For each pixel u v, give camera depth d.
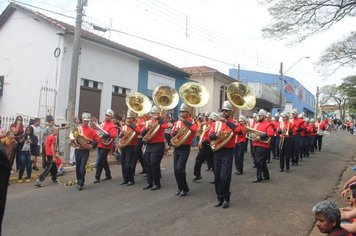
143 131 9.60
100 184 10.49
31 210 7.83
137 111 10.92
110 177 11.23
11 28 18.81
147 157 9.79
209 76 30.22
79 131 9.77
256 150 10.97
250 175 12.16
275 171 13.02
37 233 6.43
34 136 11.60
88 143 9.78
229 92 8.95
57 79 16.84
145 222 7.04
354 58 14.04
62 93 16.88
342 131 55.31
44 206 8.15
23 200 8.68
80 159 9.81
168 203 8.40
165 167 13.64
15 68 18.45
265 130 10.91
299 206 8.41
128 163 10.32
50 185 10.44
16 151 10.94
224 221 7.21
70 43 17.19
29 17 18.06
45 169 10.43
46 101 17.00
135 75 21.61
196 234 6.47
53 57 17.12
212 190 9.76
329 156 18.80
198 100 9.62
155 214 7.54
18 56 18.41
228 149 8.07
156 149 9.67
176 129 8.93
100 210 7.82
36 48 17.73
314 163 15.73
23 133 11.20
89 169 12.87
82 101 17.98
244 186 10.30
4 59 18.91
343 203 8.62
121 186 10.20
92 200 8.66
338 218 3.57
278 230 6.82
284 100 47.34
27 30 18.14
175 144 8.86
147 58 21.75
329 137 36.12
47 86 17.16
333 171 13.59
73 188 9.97
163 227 6.78
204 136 10.75
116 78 20.06
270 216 7.62
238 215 7.61
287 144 12.99
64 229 6.64
